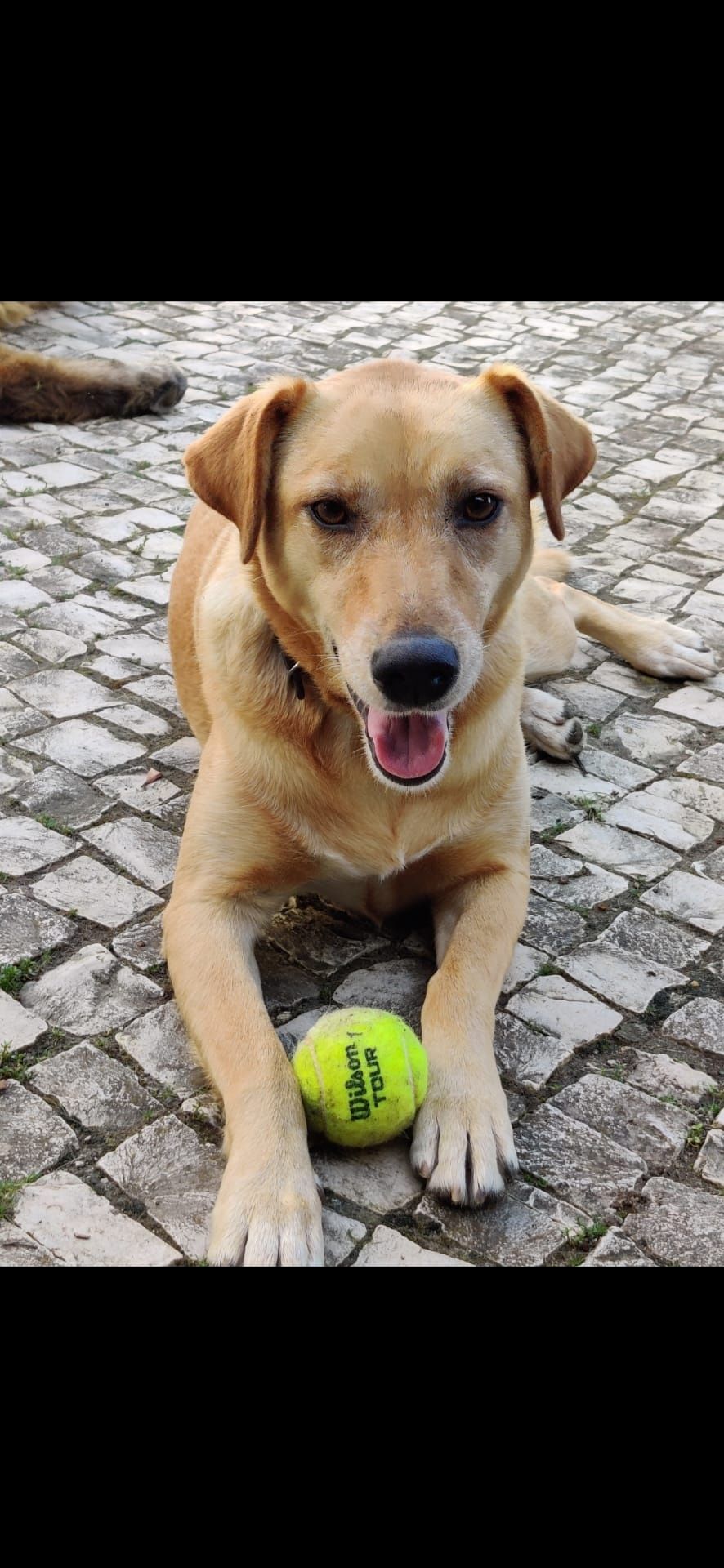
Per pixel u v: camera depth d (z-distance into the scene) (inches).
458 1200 22.4
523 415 26.7
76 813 34.0
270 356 73.8
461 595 24.3
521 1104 25.2
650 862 33.2
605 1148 24.2
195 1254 21.5
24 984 27.9
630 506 55.2
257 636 27.7
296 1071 23.4
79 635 43.6
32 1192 22.7
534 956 29.5
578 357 75.0
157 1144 23.9
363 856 27.9
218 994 25.1
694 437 62.9
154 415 64.8
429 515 24.7
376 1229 22.2
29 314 79.4
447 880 29.6
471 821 28.4
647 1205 23.0
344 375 26.9
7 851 32.2
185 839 28.7
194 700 34.0
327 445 24.8
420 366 27.4
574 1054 26.6
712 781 36.9
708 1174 23.7
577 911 31.1
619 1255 21.9
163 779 35.8
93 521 52.3
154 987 27.9
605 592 48.0
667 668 42.3
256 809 27.4
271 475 26.0
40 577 47.4
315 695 27.1
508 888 28.6
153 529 51.8
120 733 38.0
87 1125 24.2
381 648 23.1
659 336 79.9
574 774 37.1
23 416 62.7
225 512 26.9
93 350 73.9
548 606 40.1
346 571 24.6
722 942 30.2
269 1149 21.8
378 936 30.6
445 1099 23.7
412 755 24.8
